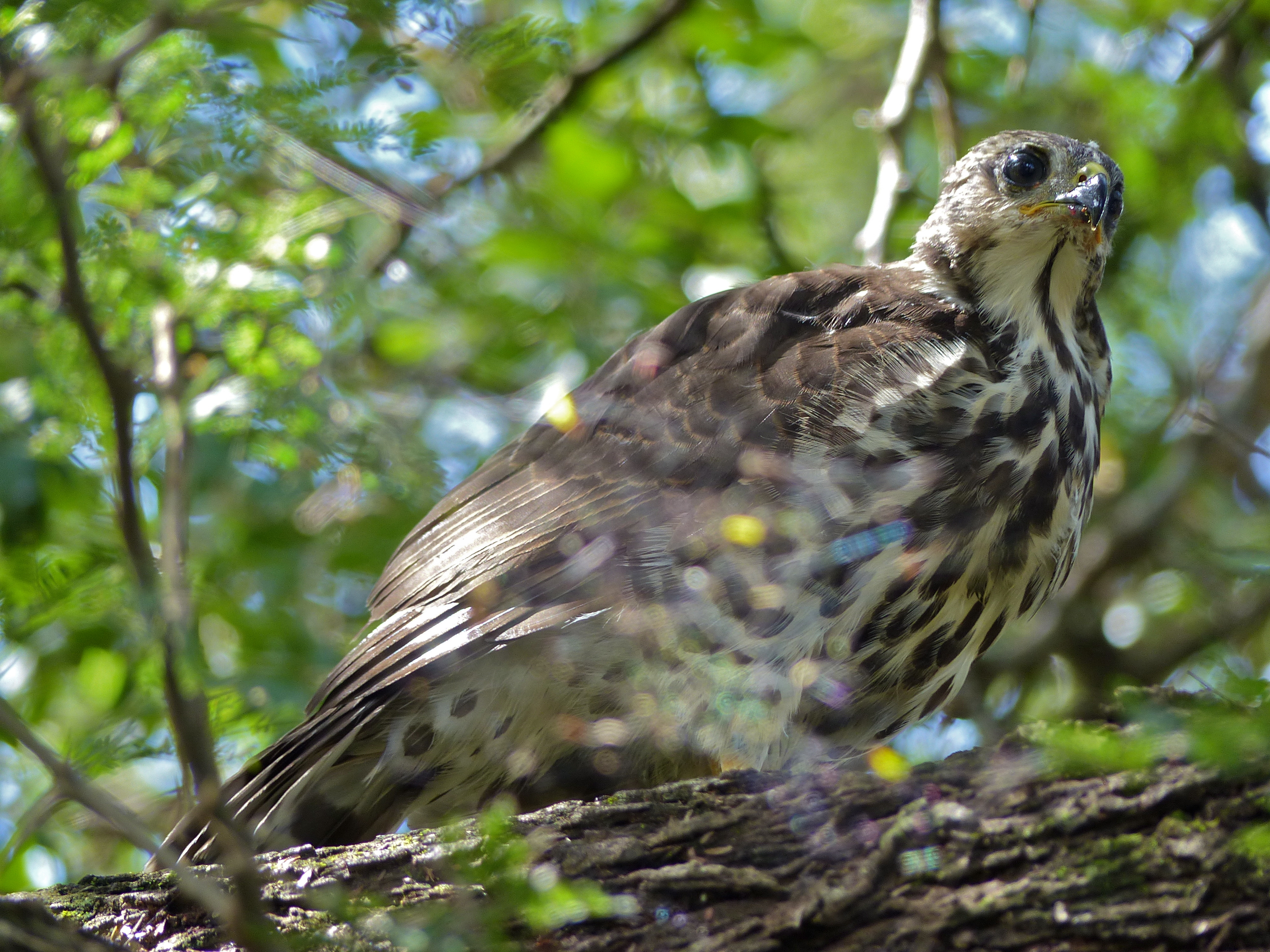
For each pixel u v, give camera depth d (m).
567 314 10.84
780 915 5.18
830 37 13.08
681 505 7.45
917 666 7.53
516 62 8.68
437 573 7.66
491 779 7.71
